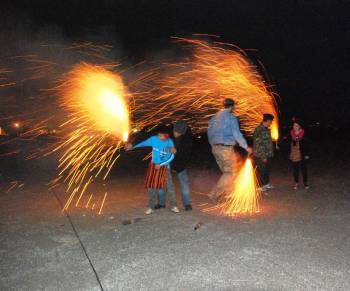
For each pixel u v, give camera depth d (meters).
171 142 8.21
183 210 8.52
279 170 14.38
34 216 8.40
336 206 8.51
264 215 7.88
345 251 5.74
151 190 8.27
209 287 4.71
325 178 12.30
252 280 4.86
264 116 10.28
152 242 6.39
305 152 10.45
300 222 7.30
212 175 13.84
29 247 6.37
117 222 7.74
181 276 5.03
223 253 5.77
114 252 6.00
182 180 8.48
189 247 6.08
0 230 7.38
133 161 20.27
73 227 7.46
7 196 10.77
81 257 5.84
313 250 5.80
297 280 4.82
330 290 4.55
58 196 10.63
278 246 5.99
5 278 5.18
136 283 4.88
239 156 15.27
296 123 10.44
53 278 5.14
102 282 4.95
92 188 11.83
